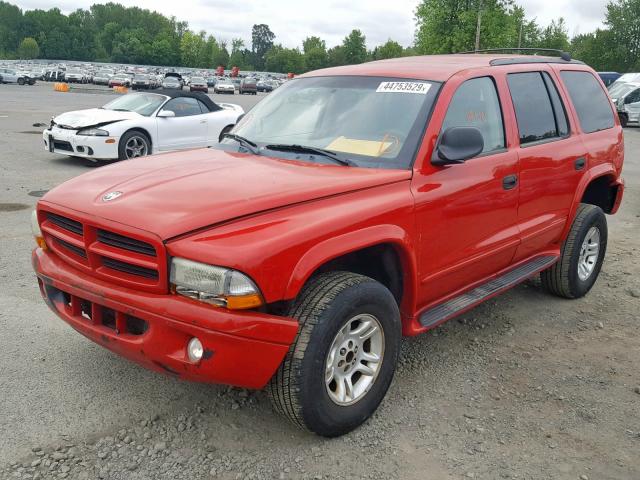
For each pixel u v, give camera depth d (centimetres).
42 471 285
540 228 459
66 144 1145
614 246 723
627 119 2605
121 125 1155
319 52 14562
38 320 445
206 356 271
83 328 314
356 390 323
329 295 295
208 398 352
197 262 269
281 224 286
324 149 372
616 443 327
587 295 551
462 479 293
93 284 302
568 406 362
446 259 373
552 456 313
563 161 472
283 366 287
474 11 3647
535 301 531
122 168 364
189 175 334
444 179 363
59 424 322
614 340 457
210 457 300
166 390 359
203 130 1300
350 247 300
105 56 16275
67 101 3100
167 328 279
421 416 344
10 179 977
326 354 293
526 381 390
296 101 424
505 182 410
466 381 386
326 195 310
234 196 298
